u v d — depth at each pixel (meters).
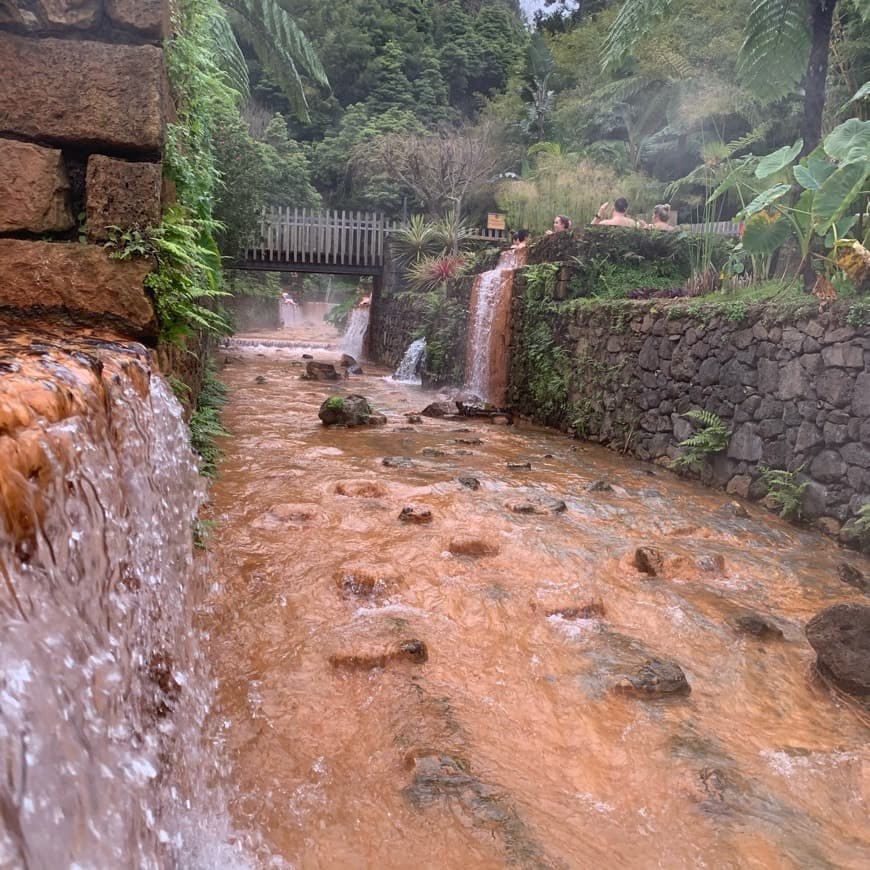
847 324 5.59
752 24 8.34
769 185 8.96
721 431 6.92
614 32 9.25
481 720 3.00
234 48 12.77
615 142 23.42
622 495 6.53
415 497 5.89
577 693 3.24
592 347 9.46
